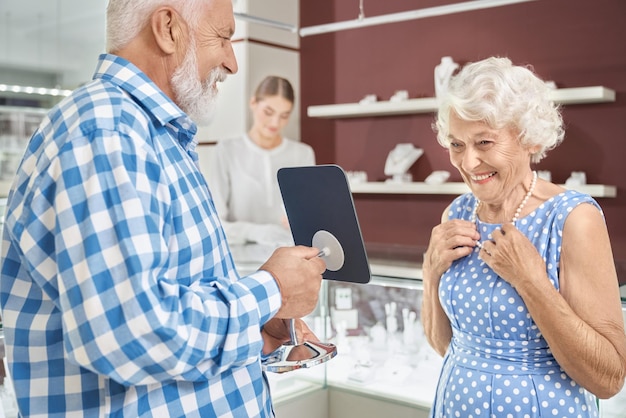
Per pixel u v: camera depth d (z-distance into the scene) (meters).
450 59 4.45
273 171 4.83
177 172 1.13
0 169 4.49
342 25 3.71
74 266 0.96
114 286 0.96
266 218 4.83
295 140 5.33
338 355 2.33
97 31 4.75
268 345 1.51
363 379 2.26
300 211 1.44
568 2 4.12
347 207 1.34
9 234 1.10
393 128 4.88
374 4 4.95
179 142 1.21
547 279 1.37
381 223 4.96
